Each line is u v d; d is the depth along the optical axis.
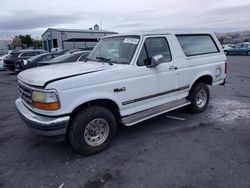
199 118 5.22
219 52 5.68
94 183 2.94
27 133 4.64
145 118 4.06
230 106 6.09
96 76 3.39
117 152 3.72
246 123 4.85
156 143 4.01
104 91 3.49
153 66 4.05
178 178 2.96
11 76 14.65
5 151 3.88
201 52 5.25
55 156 3.67
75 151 3.78
